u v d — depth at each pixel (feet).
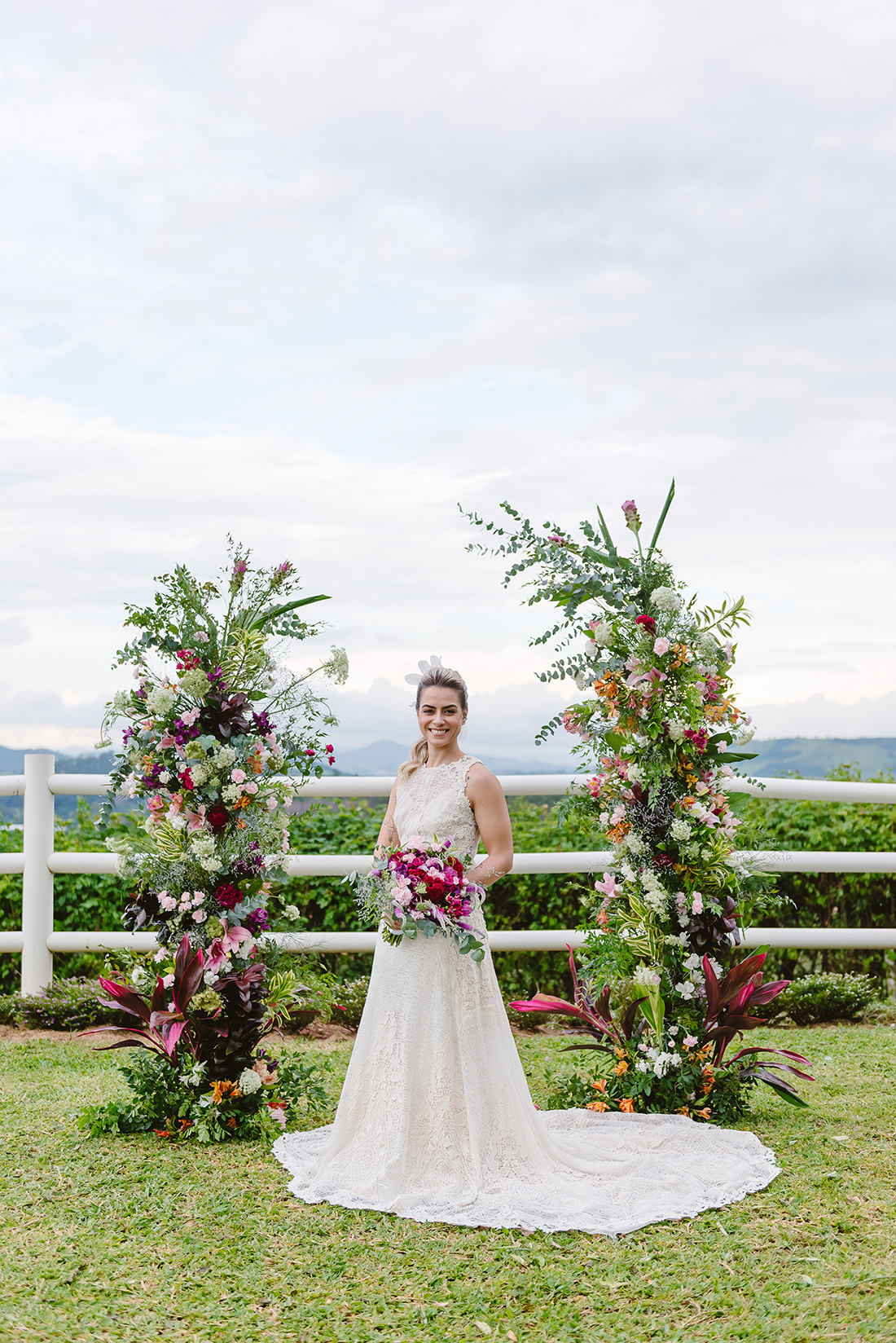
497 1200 10.55
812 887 21.98
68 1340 7.86
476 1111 11.21
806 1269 9.03
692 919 13.55
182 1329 8.13
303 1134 12.51
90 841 20.75
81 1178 11.18
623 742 13.58
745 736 13.75
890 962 22.33
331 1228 9.95
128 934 19.27
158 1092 12.85
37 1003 18.35
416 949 11.75
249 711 13.30
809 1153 12.00
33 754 19.31
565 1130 12.75
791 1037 18.01
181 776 12.95
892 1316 8.07
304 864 19.43
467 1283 8.89
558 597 13.98
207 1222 10.09
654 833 13.57
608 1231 9.82
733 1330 8.02
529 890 20.62
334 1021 18.74
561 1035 18.54
